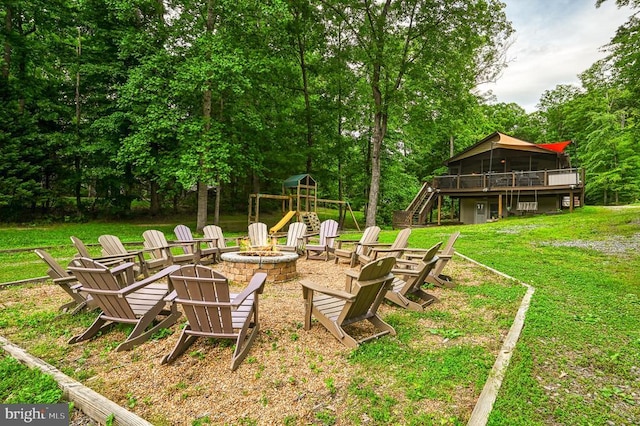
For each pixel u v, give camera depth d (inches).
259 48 551.5
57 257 315.0
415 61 599.8
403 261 197.9
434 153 1120.8
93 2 540.1
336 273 258.1
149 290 162.9
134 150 458.3
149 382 101.2
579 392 96.4
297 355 117.0
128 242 379.2
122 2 463.8
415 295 185.0
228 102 571.5
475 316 157.9
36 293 195.8
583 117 1056.8
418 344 127.2
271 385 99.0
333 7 572.4
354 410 87.2
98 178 589.9
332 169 777.6
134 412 87.2
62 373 102.3
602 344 127.6
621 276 237.0
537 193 649.0
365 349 120.2
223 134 498.3
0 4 495.8
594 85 590.2
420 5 554.9
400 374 104.3
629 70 385.1
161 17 518.0
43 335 135.6
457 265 278.4
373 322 140.2
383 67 595.5
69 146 541.3
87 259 132.8
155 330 133.0
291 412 86.9
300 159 654.5
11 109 509.7
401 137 834.8
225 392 96.0
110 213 642.2
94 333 132.5
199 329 118.3
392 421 82.8
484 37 573.3
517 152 756.0
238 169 550.0
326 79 672.4
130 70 477.4
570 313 161.6
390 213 962.1
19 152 509.4
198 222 520.7
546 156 735.7
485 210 774.5
